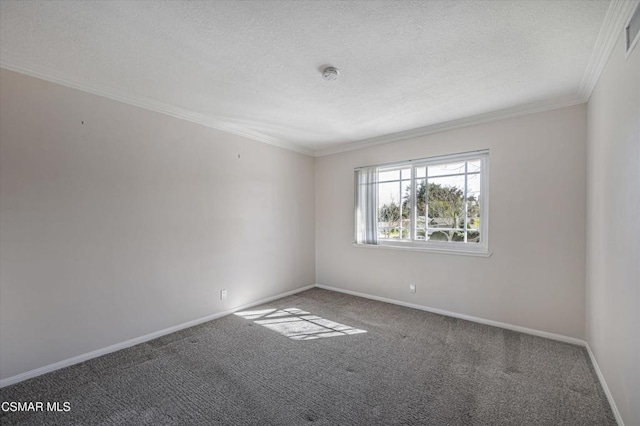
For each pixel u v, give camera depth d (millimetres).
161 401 1987
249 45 1991
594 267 2447
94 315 2594
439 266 3703
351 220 4625
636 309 1541
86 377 2273
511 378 2254
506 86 2602
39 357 2303
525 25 1772
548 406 1931
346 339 2957
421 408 1917
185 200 3271
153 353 2666
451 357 2582
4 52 2080
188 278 3289
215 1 1570
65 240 2438
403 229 4137
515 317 3156
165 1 1567
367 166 4402
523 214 3094
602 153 2193
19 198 2219
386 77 2439
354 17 1701
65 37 1902
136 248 2869
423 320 3473
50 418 1826
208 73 2389
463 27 1794
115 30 1829
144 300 2924
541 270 2996
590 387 2135
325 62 2211
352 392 2086
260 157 4141
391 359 2551
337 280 4797
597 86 2344
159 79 2492
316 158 5066
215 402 1977
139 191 2898
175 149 3189
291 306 4016
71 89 2480
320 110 3193
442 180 3770
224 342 2895
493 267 3291
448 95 2797
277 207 4391
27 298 2252
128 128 2826
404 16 1694
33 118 2287
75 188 2496
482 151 3361
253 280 4027
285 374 2318
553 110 2922
